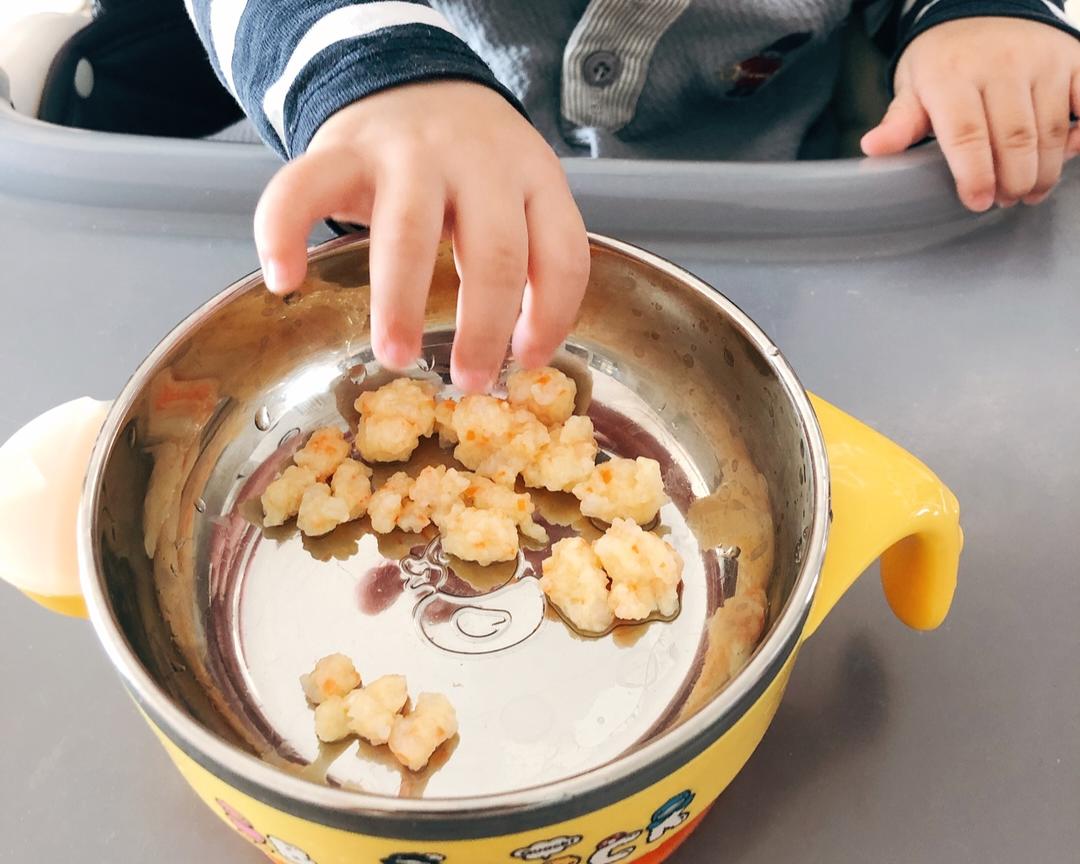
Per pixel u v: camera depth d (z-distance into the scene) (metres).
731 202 0.37
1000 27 0.43
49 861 0.27
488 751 0.27
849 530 0.27
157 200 0.38
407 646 0.28
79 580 0.26
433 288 0.33
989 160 0.38
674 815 0.24
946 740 0.29
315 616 0.29
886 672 0.30
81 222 0.38
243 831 0.25
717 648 0.28
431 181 0.29
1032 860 0.28
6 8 0.55
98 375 0.35
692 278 0.30
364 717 0.27
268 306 0.31
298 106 0.32
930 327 0.36
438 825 0.22
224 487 0.31
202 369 0.30
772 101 0.50
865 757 0.29
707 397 0.32
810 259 0.38
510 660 0.28
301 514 0.30
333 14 0.33
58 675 0.30
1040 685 0.30
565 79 0.46
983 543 0.32
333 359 0.33
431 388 0.33
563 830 0.23
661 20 0.45
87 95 0.49
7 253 0.38
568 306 0.29
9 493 0.28
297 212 0.28
